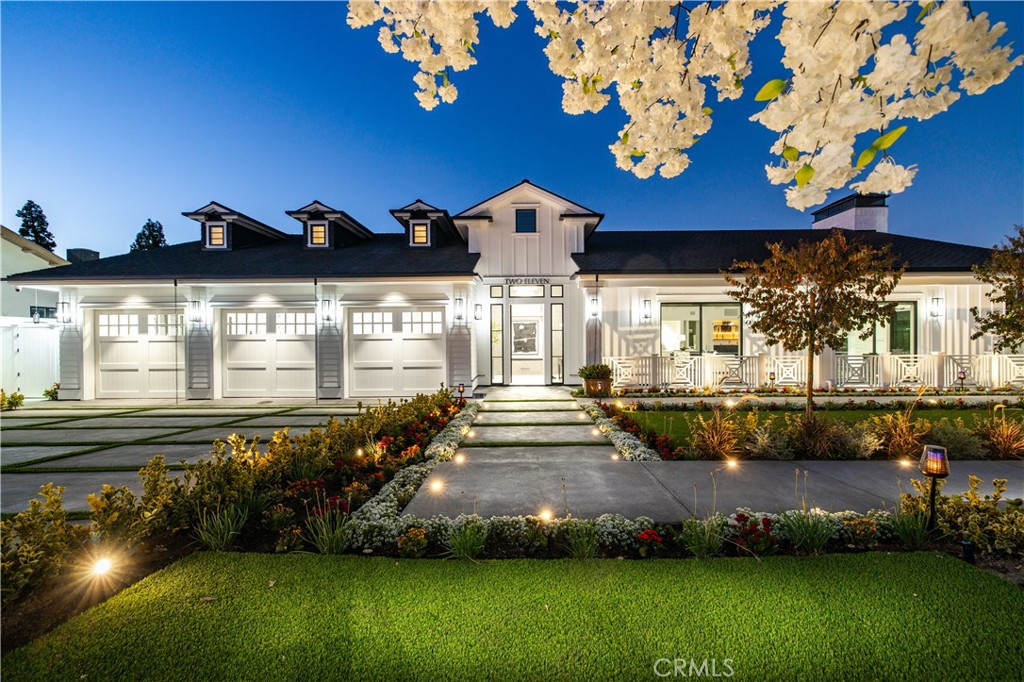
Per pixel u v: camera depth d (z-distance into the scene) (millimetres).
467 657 2250
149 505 3289
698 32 1888
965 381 12211
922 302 12773
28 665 2193
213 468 3916
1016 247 6461
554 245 14367
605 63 1964
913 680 2080
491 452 6340
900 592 2744
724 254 14016
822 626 2447
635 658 2234
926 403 9727
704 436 6230
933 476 3414
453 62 2180
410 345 13188
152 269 13172
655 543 3316
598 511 4051
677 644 2326
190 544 3453
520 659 2234
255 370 13227
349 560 3215
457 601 2711
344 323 13023
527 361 14367
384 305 12977
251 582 2922
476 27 2076
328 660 2234
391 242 16172
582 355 14188
